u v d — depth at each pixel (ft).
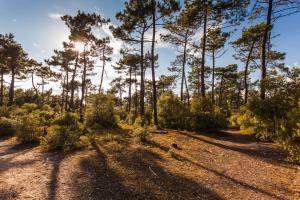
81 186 19.11
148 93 155.53
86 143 36.04
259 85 43.34
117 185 19.49
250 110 41.42
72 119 54.85
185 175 22.44
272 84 41.19
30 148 35.35
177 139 42.11
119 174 22.13
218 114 53.06
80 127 51.19
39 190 18.16
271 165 26.18
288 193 18.62
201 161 28.02
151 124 60.13
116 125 62.59
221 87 130.31
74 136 34.68
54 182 19.94
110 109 62.85
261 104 39.70
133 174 22.17
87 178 20.95
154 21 58.95
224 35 64.13
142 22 62.44
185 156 29.84
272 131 38.81
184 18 56.75
